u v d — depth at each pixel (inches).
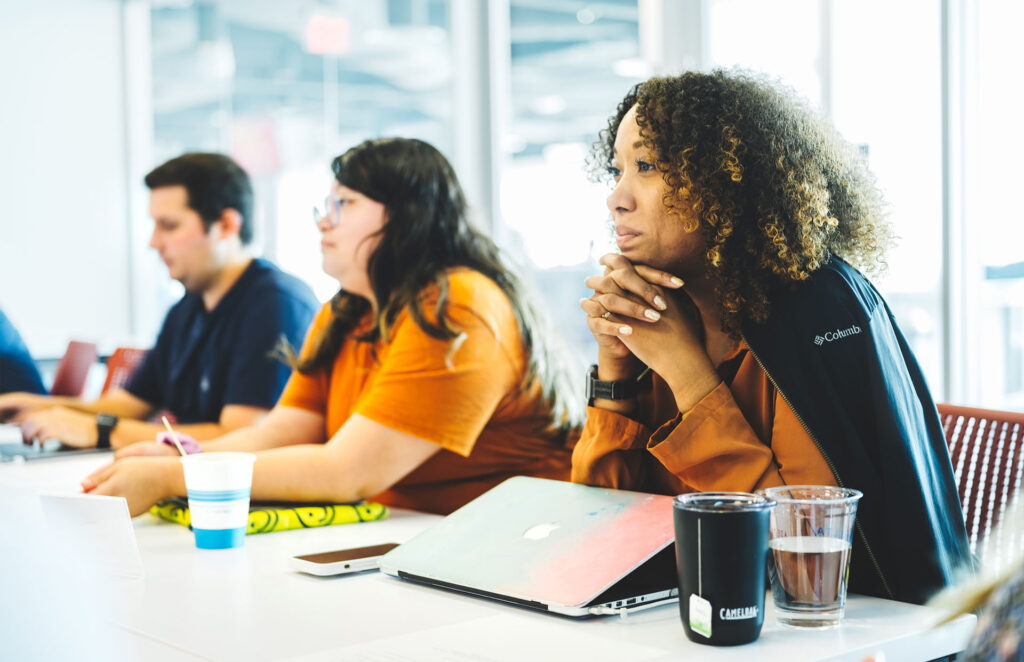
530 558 41.4
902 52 102.6
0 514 19.9
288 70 190.4
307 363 72.0
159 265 198.1
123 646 22.2
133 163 195.8
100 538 44.5
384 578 44.6
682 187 44.4
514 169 167.8
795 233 44.1
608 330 47.0
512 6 167.5
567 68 157.3
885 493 42.1
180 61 195.2
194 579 44.6
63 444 84.7
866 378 43.0
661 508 42.9
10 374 114.5
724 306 44.8
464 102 169.5
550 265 154.1
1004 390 100.3
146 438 85.6
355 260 68.1
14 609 18.6
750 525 33.5
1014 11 96.9
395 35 180.9
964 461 56.5
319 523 56.6
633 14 140.7
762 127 44.3
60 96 188.9
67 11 188.4
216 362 95.3
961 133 99.4
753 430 45.7
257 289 95.2
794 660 32.5
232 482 50.4
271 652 34.4
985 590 24.1
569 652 33.7
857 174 48.0
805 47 112.0
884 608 39.0
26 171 186.2
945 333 99.9
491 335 63.8
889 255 49.6
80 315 191.6
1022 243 97.9
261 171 192.5
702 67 48.3
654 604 39.0
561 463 69.2
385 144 68.7
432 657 33.4
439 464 66.2
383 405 60.7
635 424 50.8
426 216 67.5
